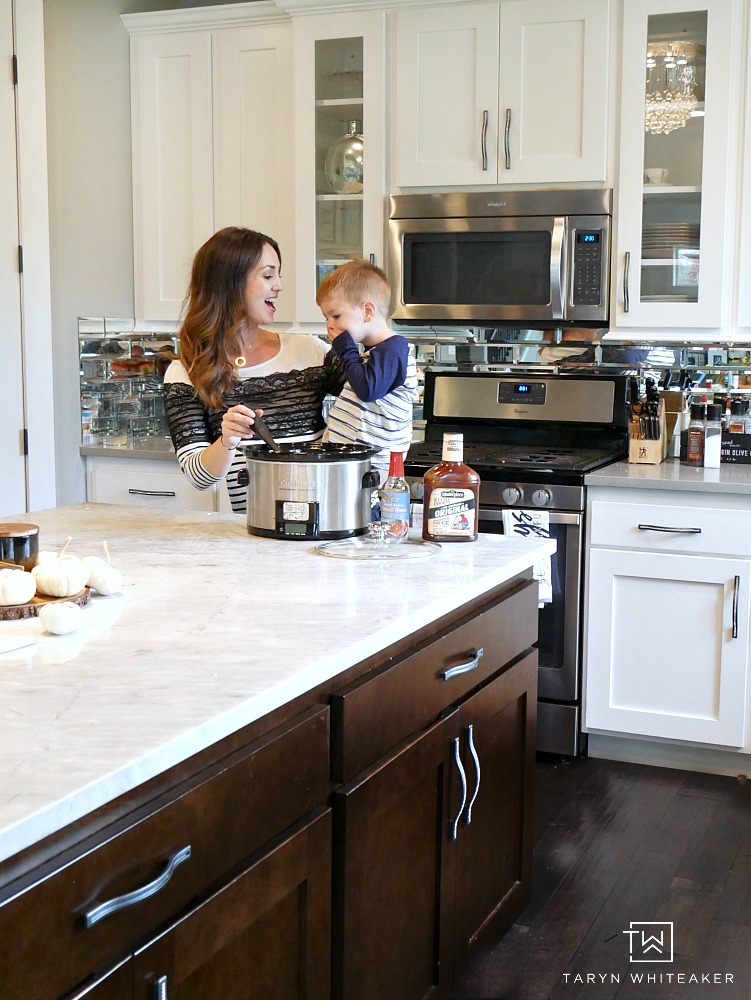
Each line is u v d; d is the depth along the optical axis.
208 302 2.58
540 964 2.27
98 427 4.30
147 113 4.17
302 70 3.85
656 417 3.54
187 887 1.19
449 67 3.67
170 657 1.42
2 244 3.89
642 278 3.54
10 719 1.19
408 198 3.77
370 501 2.29
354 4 3.75
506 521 3.40
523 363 4.02
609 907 2.51
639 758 3.46
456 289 3.76
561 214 3.60
